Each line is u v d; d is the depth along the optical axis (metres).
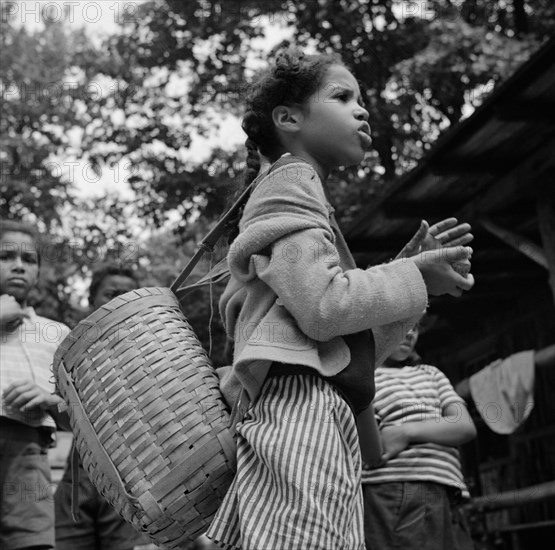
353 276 1.97
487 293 9.12
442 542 3.57
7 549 3.72
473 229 7.64
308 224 1.98
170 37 13.31
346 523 1.88
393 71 11.33
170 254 14.88
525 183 6.32
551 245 6.38
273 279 1.94
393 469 3.61
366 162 13.12
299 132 2.24
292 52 2.28
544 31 13.26
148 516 1.94
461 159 6.35
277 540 1.81
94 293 4.80
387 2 12.80
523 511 8.93
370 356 2.04
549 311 8.82
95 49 14.60
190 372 2.03
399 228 7.38
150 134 13.11
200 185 12.22
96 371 2.03
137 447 1.96
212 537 1.90
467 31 11.00
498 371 7.60
